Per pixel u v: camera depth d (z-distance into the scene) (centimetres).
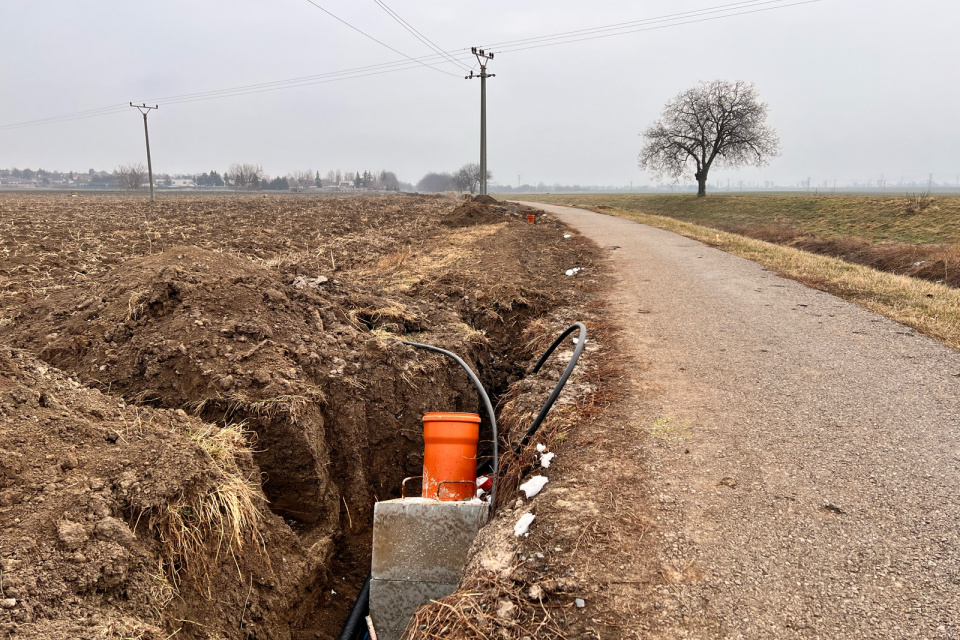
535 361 666
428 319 751
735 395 528
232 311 541
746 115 5497
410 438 559
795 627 263
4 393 342
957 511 346
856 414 484
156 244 1473
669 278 1123
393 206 3872
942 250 1748
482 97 3381
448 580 368
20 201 4584
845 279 1057
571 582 293
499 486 426
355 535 493
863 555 310
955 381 555
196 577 330
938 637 254
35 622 241
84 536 281
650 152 5956
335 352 560
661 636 261
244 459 418
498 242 1555
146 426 379
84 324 534
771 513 347
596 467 404
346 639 375
